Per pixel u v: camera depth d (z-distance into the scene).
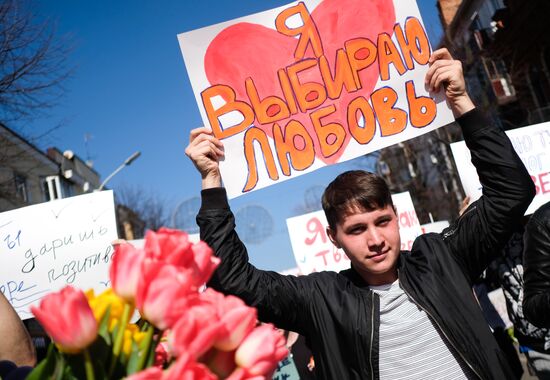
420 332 2.13
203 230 2.26
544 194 4.99
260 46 3.12
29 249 3.86
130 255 1.04
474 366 2.05
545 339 3.42
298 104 3.09
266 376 1.05
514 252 3.86
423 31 3.08
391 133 3.04
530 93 21.11
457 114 2.44
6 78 7.52
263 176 2.97
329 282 2.31
